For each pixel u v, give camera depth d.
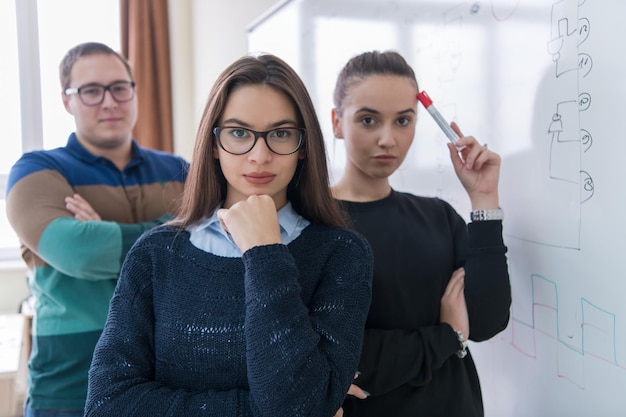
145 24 3.38
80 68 1.56
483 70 1.23
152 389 0.79
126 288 0.86
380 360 1.00
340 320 0.81
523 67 1.11
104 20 3.46
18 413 2.49
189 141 3.54
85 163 1.61
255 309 0.74
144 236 0.90
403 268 1.09
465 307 1.08
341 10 1.84
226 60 2.99
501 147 1.18
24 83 3.27
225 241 0.87
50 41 3.34
